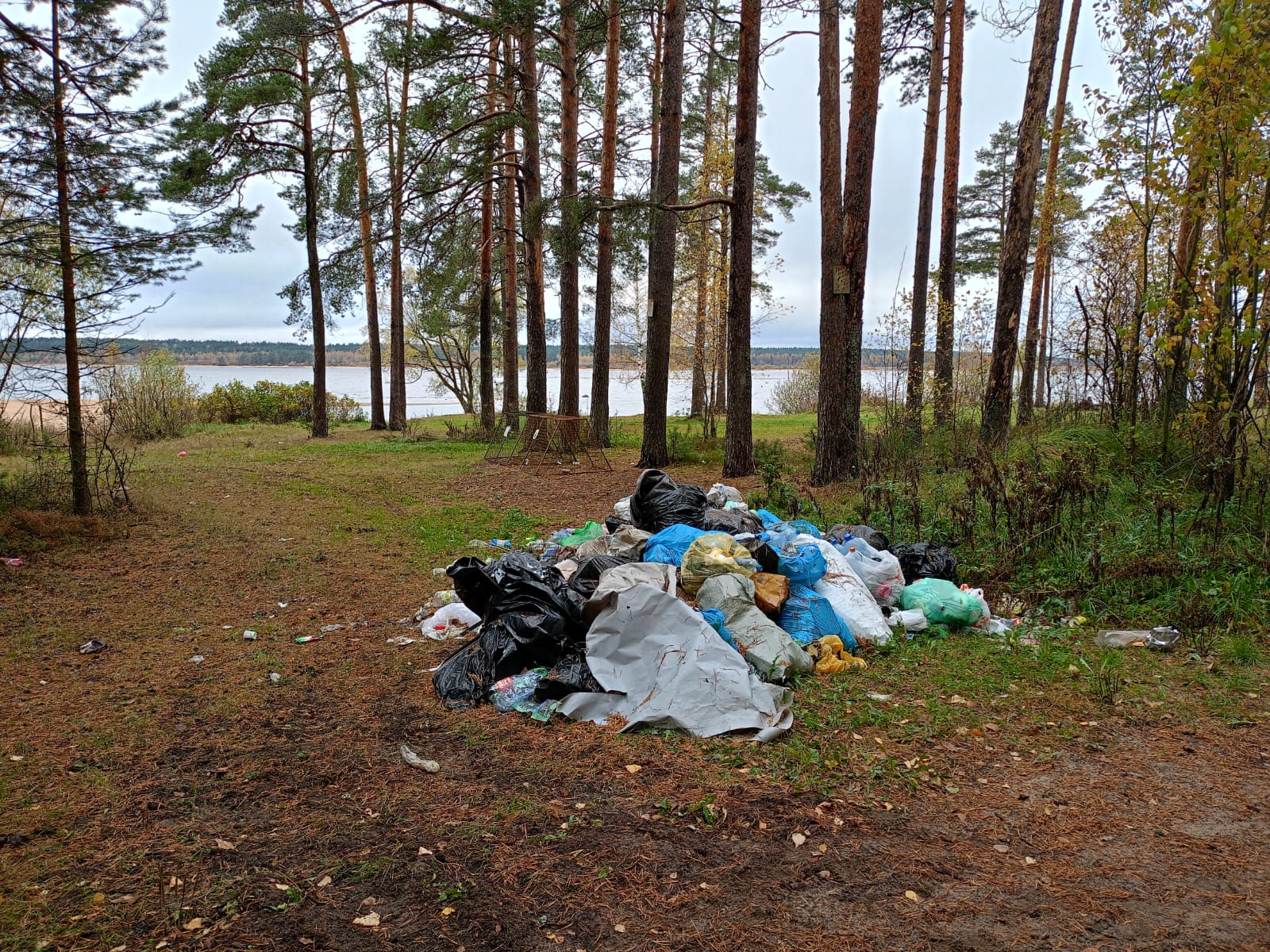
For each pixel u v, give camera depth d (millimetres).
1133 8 8047
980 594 5926
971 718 4137
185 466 13406
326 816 3279
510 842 3072
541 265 17078
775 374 43344
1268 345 7066
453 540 8625
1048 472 7883
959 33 15305
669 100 13023
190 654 5234
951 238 15789
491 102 18938
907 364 15680
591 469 14109
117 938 2496
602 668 4312
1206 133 6852
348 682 4777
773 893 2748
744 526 6691
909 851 2992
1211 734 3938
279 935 2531
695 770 3607
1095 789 3436
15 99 7262
